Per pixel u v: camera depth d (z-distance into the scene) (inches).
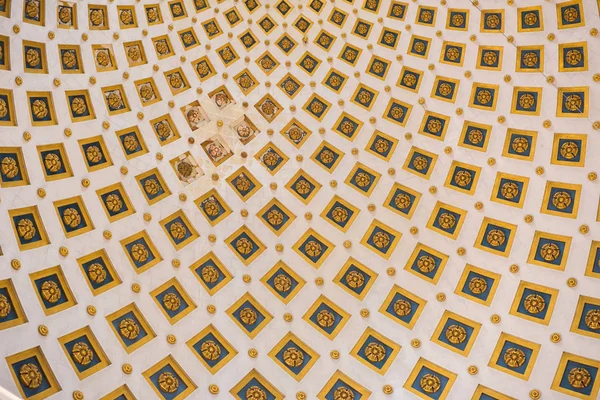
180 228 984.3
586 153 933.2
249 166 1047.0
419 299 983.0
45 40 909.2
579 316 900.6
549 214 947.3
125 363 876.6
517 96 988.6
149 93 1007.6
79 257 887.7
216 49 1064.2
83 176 920.3
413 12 1049.5
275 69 1080.2
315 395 945.5
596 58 930.1
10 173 852.6
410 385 943.0
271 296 994.1
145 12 1011.3
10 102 869.2
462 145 1014.4
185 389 910.4
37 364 810.2
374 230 1026.7
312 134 1067.3
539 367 900.0
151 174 986.7
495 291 954.1
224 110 1055.0
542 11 963.3
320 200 1044.5
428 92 1040.8
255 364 949.2
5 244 823.7
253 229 1023.0
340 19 1078.4
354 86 1071.6
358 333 977.5
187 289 958.4
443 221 1002.1
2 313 797.9
